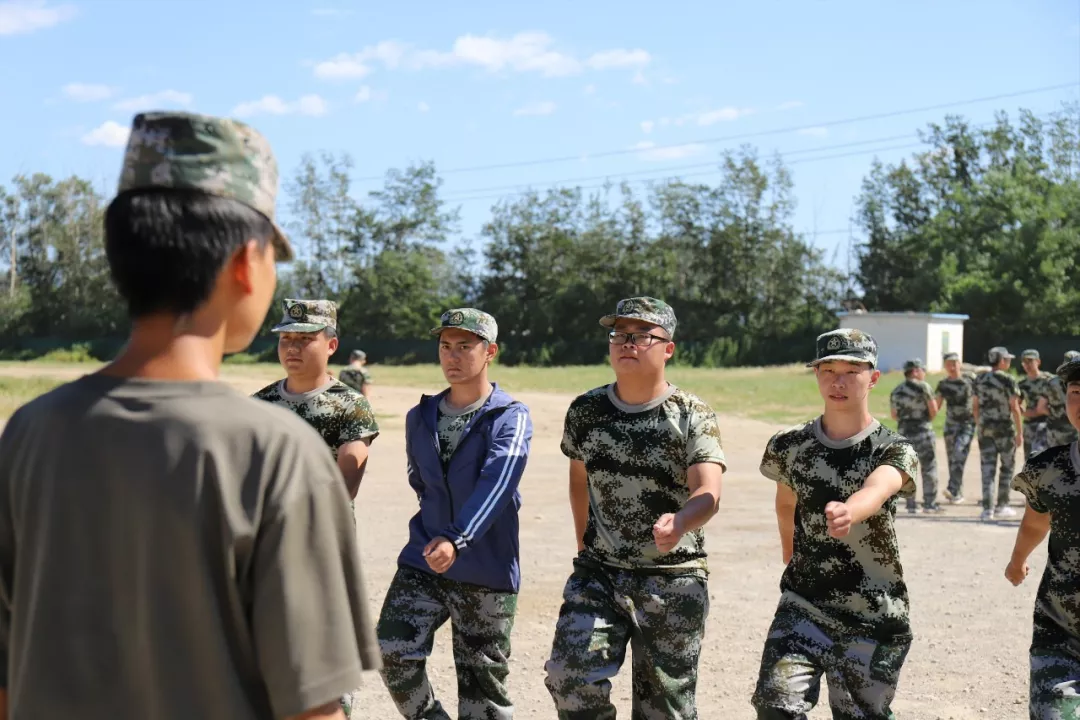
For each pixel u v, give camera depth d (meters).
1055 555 4.16
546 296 82.88
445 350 4.98
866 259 80.88
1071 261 64.06
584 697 4.32
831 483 4.27
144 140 1.86
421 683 4.72
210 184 1.86
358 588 1.92
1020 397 12.65
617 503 4.51
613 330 4.55
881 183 81.19
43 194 91.06
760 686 4.12
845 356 4.23
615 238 84.38
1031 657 4.15
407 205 86.69
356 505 12.61
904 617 4.24
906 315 52.75
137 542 1.78
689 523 4.13
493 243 84.94
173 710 1.76
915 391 13.27
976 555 10.16
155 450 1.78
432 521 4.96
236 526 1.76
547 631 7.16
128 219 1.84
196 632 1.77
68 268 89.06
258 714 1.80
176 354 1.87
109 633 1.80
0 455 1.93
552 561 9.34
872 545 4.22
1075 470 4.15
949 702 5.88
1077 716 3.81
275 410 1.89
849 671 4.16
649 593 4.45
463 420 4.95
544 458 18.33
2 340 87.50
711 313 82.00
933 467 13.29
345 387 5.04
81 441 1.83
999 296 64.56
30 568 1.85
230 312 1.93
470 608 4.81
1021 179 70.56
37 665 1.81
